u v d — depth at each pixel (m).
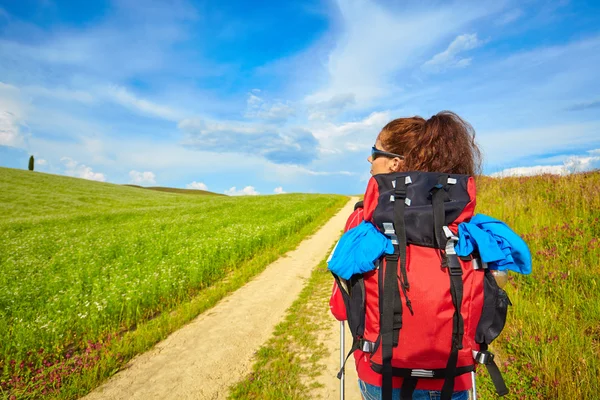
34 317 5.93
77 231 18.20
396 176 1.48
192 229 17.45
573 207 8.20
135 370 4.89
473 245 1.39
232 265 10.68
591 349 3.73
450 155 1.60
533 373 3.69
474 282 1.35
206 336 6.00
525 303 4.99
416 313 1.29
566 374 3.49
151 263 9.63
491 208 9.97
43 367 4.54
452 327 1.29
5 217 31.02
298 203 34.03
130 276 8.32
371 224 1.47
